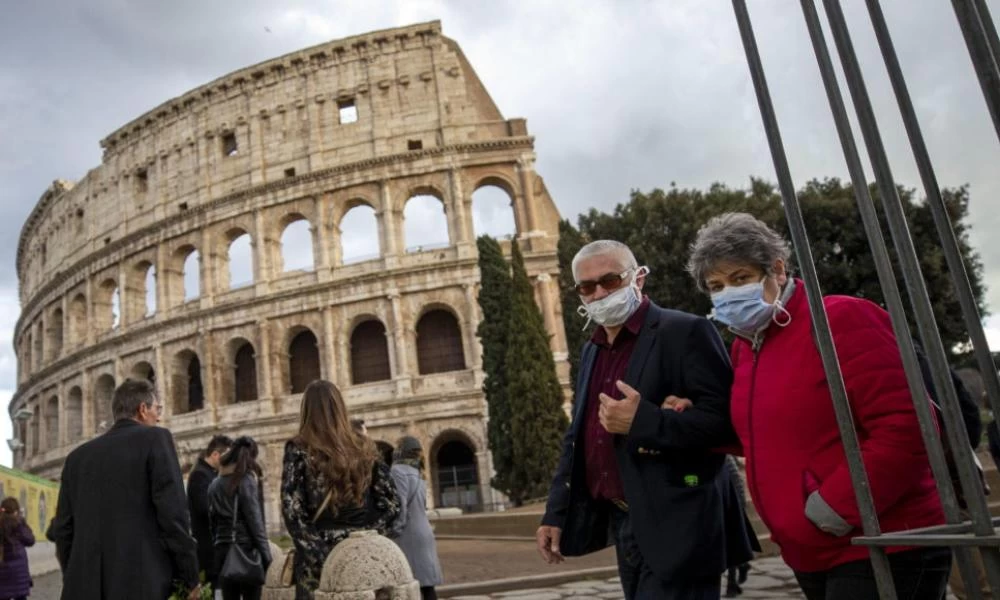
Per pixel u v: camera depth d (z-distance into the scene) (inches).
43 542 1405.0
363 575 275.1
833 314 176.9
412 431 2044.8
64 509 307.1
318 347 2201.0
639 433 201.6
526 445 1603.1
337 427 294.4
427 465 2042.3
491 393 1695.4
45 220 3191.4
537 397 1628.9
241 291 2335.1
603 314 238.4
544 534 250.1
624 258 241.9
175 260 2514.8
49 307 2979.8
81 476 303.7
